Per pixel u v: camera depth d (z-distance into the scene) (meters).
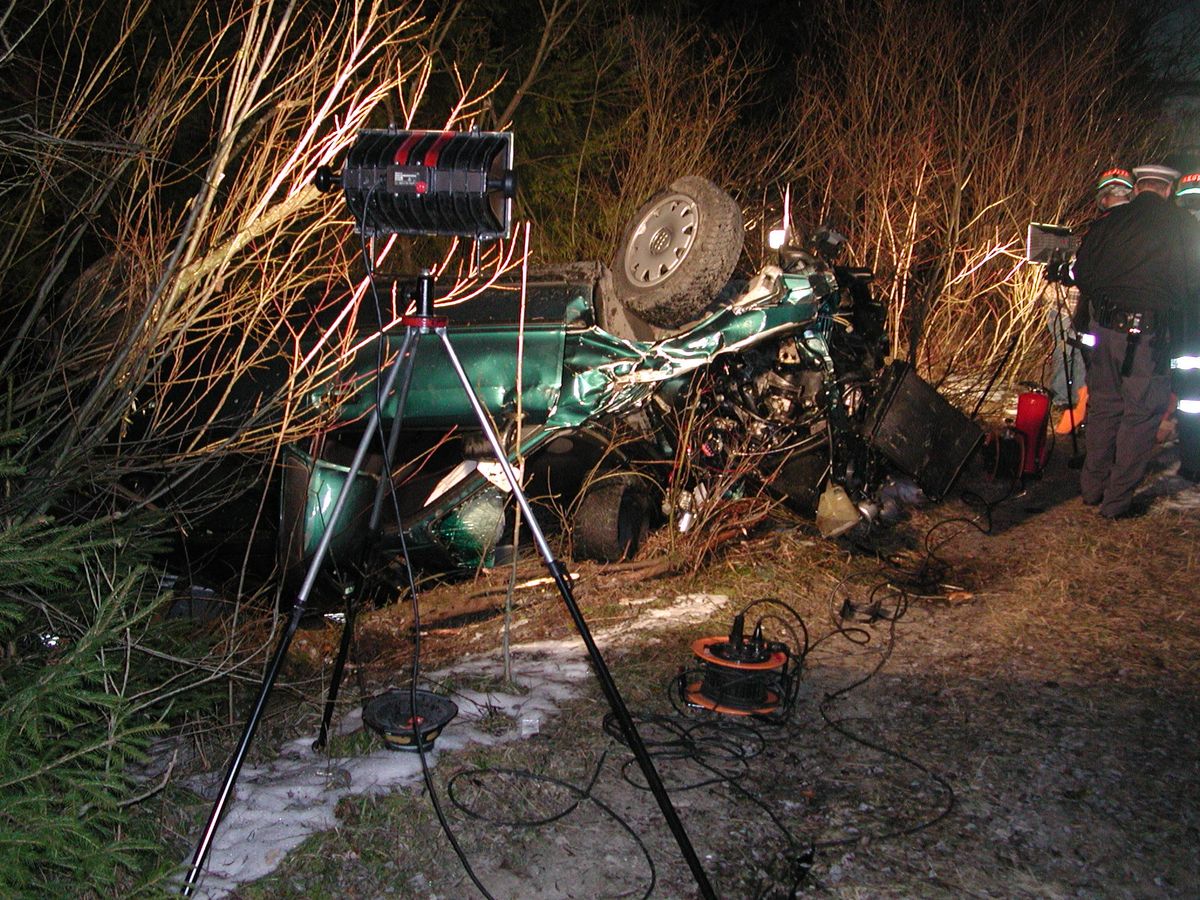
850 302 6.86
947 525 6.88
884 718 4.14
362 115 4.12
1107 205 6.85
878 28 11.78
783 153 12.09
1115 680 4.52
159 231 4.33
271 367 5.35
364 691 4.35
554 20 9.69
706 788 3.60
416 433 5.52
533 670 4.59
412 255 9.29
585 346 5.34
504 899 3.00
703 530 6.11
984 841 3.32
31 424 3.96
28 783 2.87
